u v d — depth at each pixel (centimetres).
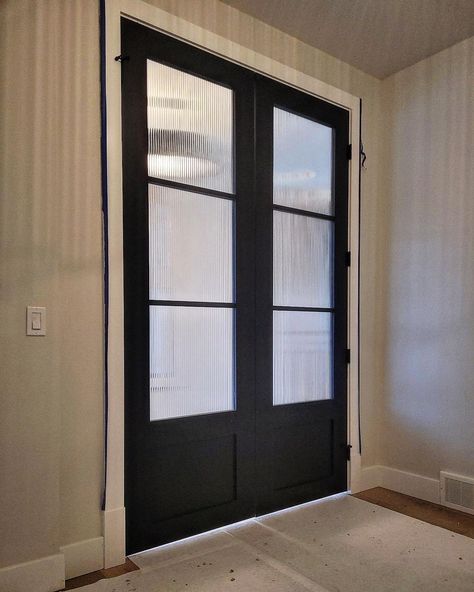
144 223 225
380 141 329
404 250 315
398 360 315
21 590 182
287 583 194
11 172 187
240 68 262
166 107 236
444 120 295
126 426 217
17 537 183
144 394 223
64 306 201
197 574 201
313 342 296
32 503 187
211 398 249
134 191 222
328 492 296
